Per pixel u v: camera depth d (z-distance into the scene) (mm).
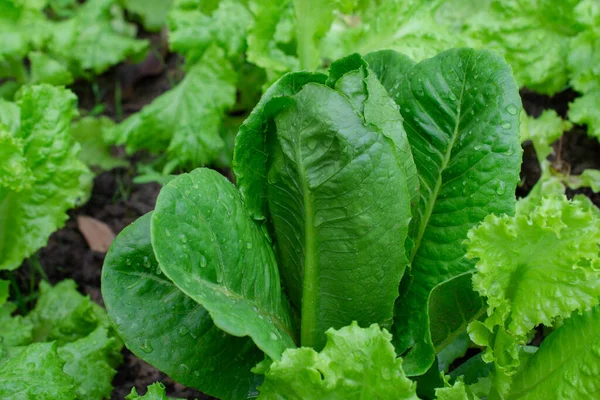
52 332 952
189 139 1071
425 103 783
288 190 739
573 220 712
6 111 897
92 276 1067
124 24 1428
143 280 756
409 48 980
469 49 772
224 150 1138
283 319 773
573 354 726
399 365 686
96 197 1168
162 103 1090
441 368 843
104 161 1201
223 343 771
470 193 763
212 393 766
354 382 698
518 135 750
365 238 724
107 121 1214
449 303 769
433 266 776
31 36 1108
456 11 1151
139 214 1142
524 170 1040
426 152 785
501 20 1073
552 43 1062
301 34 956
